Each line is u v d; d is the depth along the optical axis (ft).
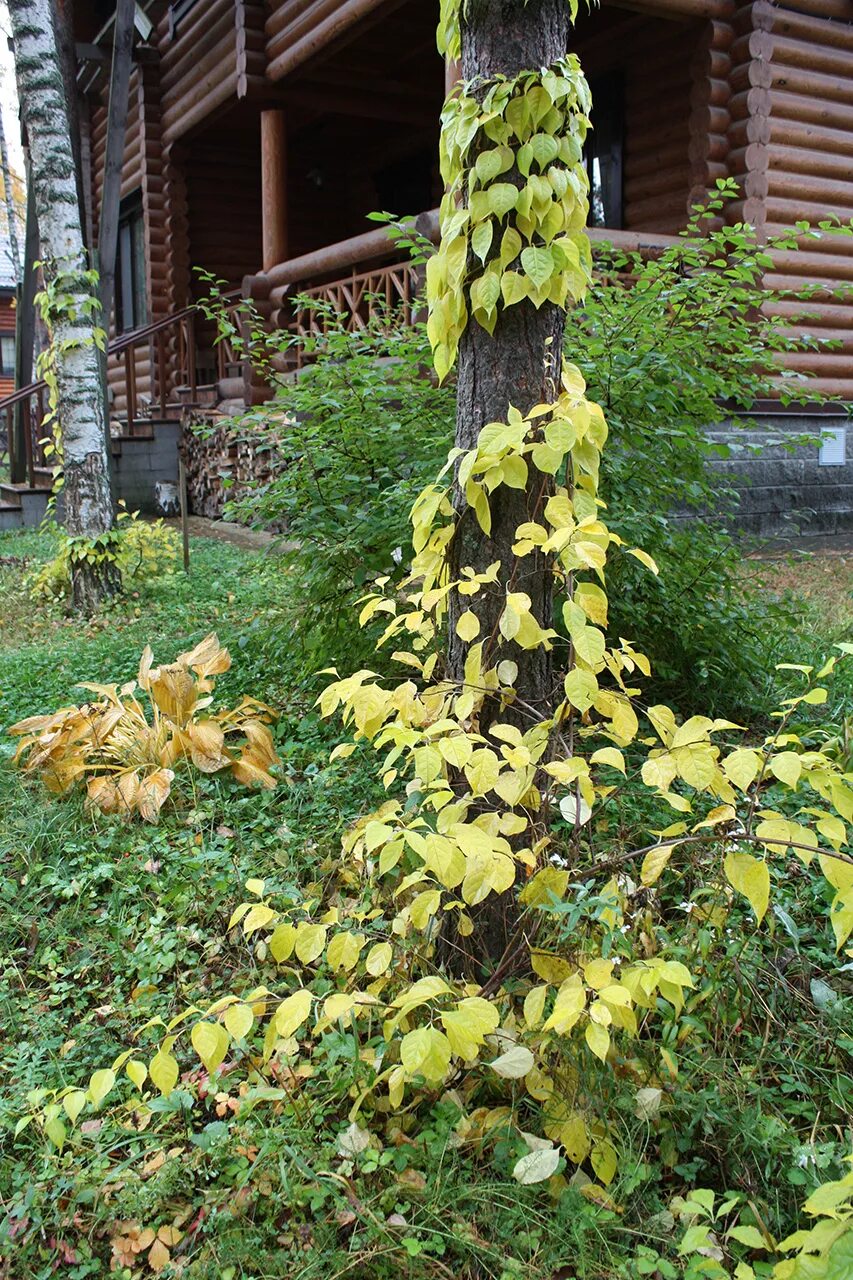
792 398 15.03
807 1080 7.14
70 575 24.52
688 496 14.15
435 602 7.61
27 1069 7.75
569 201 7.44
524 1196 6.20
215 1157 6.77
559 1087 6.57
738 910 8.94
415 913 6.35
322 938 6.43
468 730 7.37
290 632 15.15
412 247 13.85
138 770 12.43
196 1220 6.51
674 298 13.14
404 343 13.80
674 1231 6.01
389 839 6.18
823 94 29.09
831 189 29.48
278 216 34.58
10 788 12.70
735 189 13.94
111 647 19.95
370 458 14.05
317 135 44.68
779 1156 6.49
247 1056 7.63
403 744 6.58
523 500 7.61
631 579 12.85
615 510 12.34
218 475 38.37
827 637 16.90
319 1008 7.96
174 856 10.93
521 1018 7.06
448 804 7.54
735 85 27.66
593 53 31.48
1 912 10.22
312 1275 5.84
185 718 13.16
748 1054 7.25
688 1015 7.14
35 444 41.65
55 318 24.66
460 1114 6.73
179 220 44.34
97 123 52.70
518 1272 5.73
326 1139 6.86
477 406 7.73
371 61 34.96
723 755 12.44
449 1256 6.06
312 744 13.76
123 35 29.37
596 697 6.57
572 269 7.47
